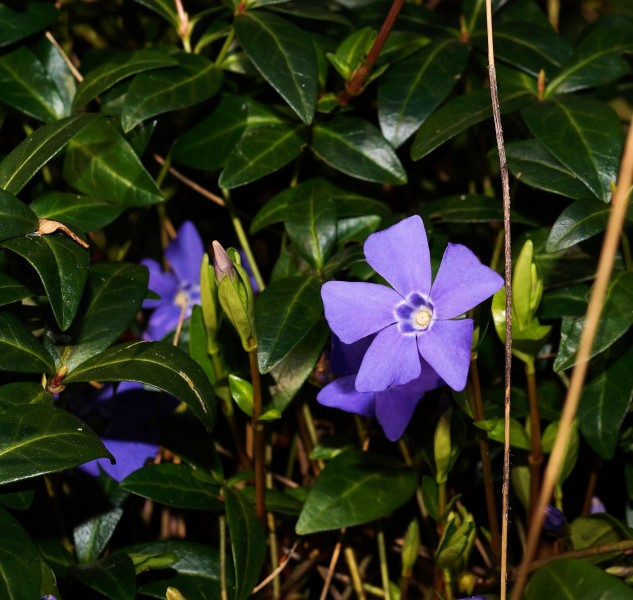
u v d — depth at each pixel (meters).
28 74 0.32
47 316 0.28
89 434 0.26
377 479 0.29
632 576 0.28
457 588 0.29
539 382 0.31
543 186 0.29
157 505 0.33
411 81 0.31
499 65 0.32
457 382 0.25
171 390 0.26
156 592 0.28
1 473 0.25
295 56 0.30
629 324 0.27
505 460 0.26
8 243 0.26
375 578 0.32
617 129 0.29
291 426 0.33
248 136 0.31
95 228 0.30
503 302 0.27
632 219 0.28
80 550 0.29
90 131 0.30
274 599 0.31
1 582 0.24
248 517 0.28
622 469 0.32
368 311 0.25
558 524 0.28
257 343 0.27
